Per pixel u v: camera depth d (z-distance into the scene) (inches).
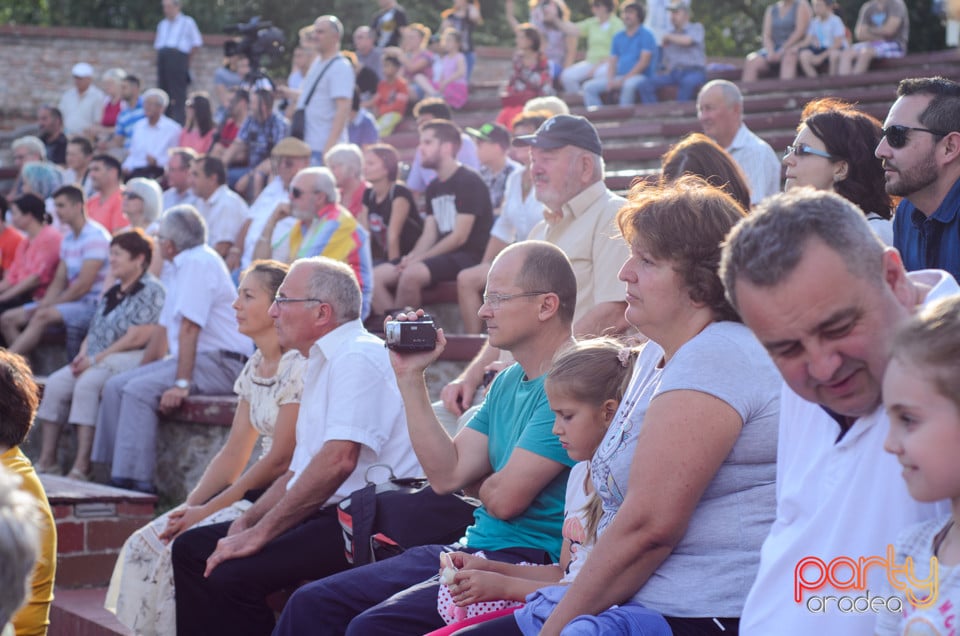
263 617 164.7
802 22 482.6
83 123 577.0
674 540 97.7
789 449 85.5
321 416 168.1
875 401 77.0
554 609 102.6
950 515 73.7
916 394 67.6
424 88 512.4
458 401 179.9
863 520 78.5
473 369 182.2
